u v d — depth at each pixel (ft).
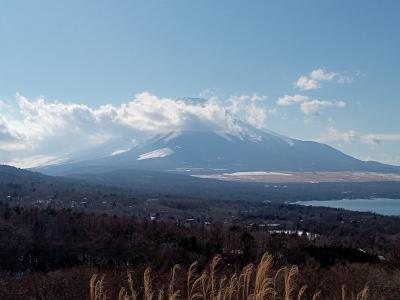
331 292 51.85
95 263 103.81
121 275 53.62
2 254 156.04
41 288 55.42
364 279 55.52
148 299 39.11
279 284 44.29
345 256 114.01
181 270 50.11
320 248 123.44
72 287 54.49
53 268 122.83
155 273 52.95
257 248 135.95
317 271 64.64
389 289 52.80
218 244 155.74
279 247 132.98
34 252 161.89
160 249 141.49
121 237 176.35
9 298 54.80
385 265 73.41
